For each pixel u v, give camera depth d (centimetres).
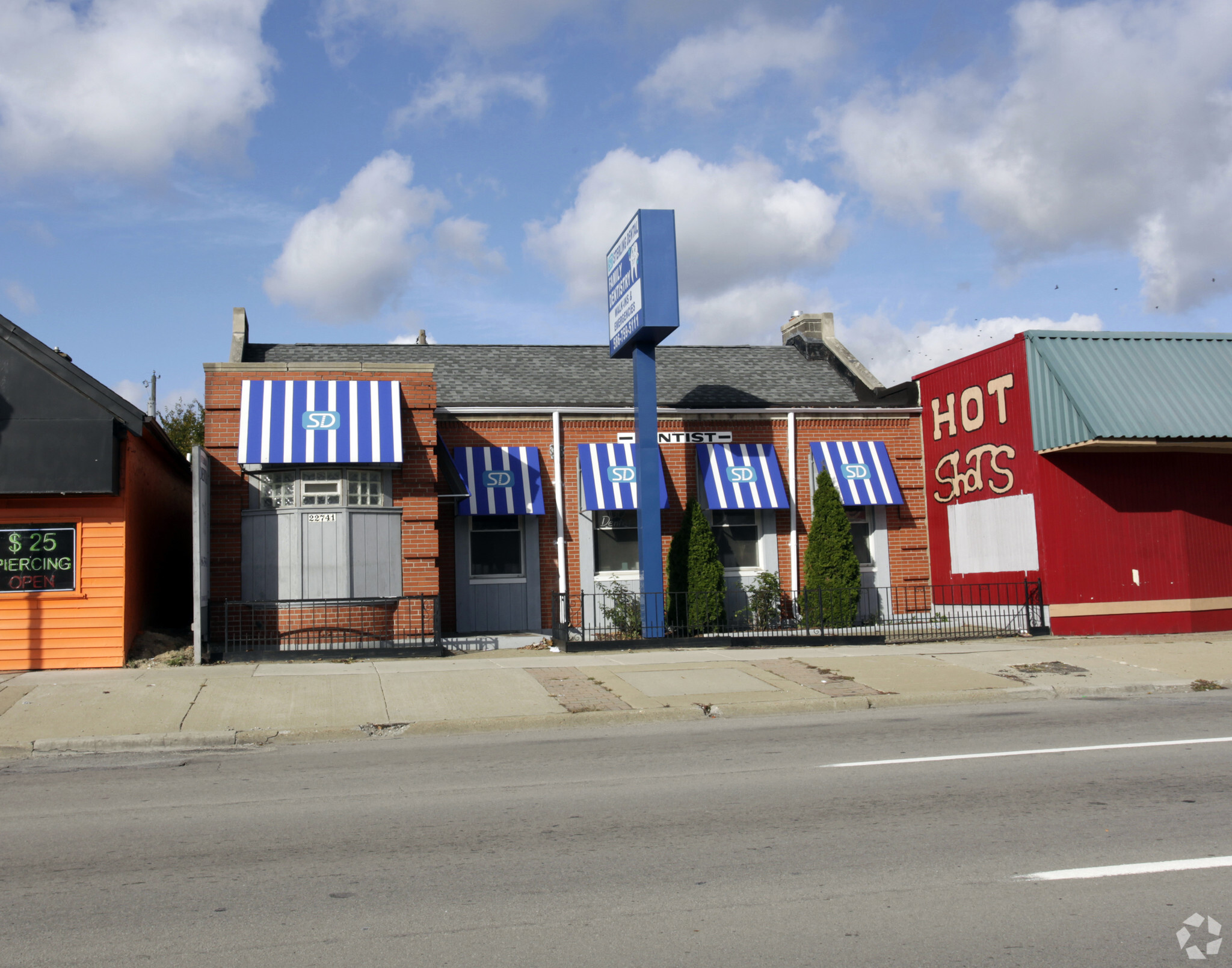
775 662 1518
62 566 1448
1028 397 1873
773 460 2109
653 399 1872
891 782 802
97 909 534
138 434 1473
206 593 1570
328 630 1623
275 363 1727
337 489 1673
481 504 1923
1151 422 1747
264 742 1058
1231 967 443
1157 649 1611
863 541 2172
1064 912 509
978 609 1992
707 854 617
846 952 463
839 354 2467
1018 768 842
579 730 1118
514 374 2250
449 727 1113
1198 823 664
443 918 514
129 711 1145
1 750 996
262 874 592
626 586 2014
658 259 1789
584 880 573
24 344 1427
